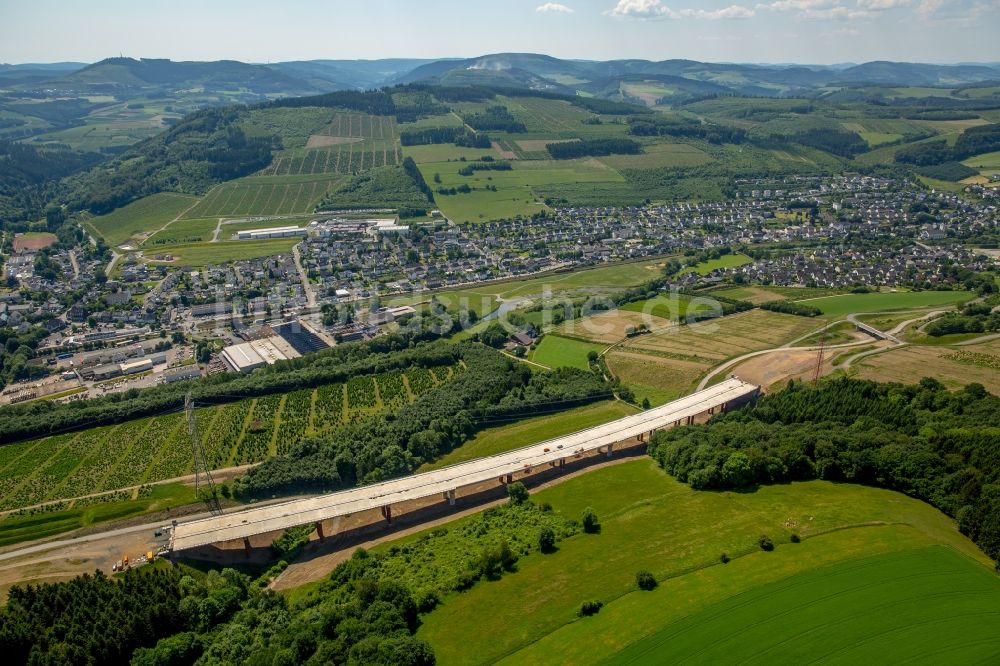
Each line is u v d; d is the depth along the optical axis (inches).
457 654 6122.1
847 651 5703.7
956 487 7859.3
